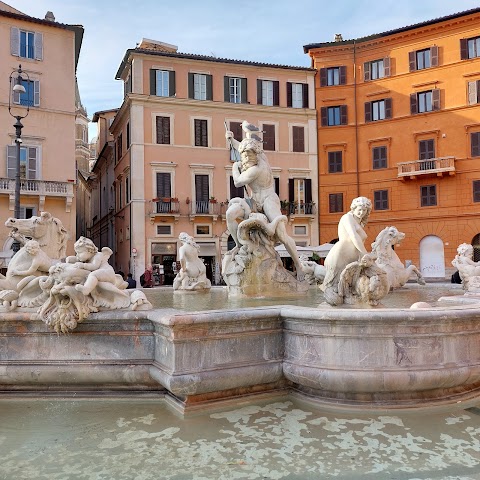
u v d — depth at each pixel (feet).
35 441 13.20
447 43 122.01
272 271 26.48
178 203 119.75
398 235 31.99
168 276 119.14
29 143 108.58
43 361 16.57
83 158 208.95
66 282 16.03
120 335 16.53
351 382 14.85
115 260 143.84
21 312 16.60
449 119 120.98
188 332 14.89
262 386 16.43
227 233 123.75
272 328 16.35
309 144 132.57
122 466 11.67
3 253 83.30
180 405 15.21
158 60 121.19
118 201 138.51
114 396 16.53
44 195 106.42
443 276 119.34
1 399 16.55
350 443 12.79
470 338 15.47
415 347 14.83
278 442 12.92
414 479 10.80
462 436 13.15
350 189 130.82
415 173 121.08
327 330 15.23
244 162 27.50
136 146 118.32
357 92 132.26
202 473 11.25
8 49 107.34
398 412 14.90
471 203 117.50
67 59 114.42
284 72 131.95
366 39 130.62
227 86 126.93
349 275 17.94
